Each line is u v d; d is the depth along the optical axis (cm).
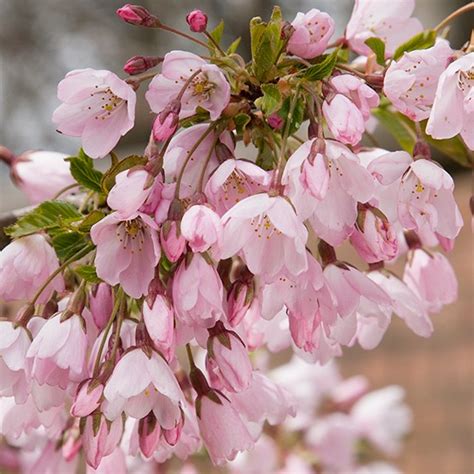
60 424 89
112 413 77
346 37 89
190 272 77
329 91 79
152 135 78
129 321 81
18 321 81
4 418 83
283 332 85
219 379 80
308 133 79
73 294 80
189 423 81
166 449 83
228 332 79
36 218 83
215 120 81
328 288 79
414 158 80
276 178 77
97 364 78
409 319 85
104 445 78
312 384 144
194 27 82
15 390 80
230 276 82
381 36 90
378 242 79
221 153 80
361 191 77
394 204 79
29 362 79
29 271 81
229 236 76
